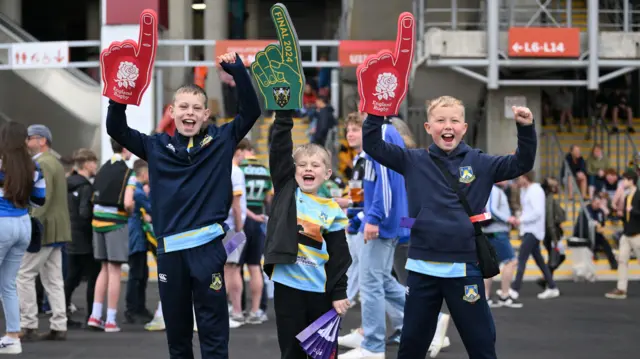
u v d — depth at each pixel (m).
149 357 7.10
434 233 4.69
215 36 22.53
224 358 4.79
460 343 7.95
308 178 4.89
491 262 4.66
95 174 9.24
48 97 17.03
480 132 17.84
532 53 15.46
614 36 15.70
